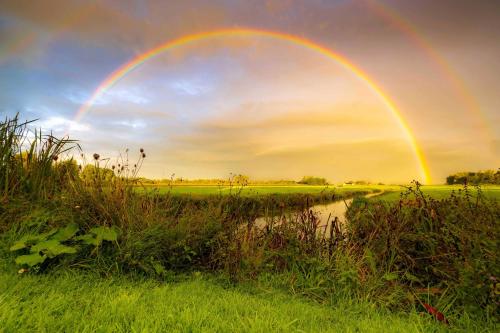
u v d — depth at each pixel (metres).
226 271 4.48
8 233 4.24
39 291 3.17
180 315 2.90
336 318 3.30
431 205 4.92
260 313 3.09
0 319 2.43
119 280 3.78
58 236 3.99
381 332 2.93
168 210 5.11
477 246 3.65
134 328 2.54
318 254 4.66
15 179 5.08
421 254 4.44
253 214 5.57
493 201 4.69
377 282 4.05
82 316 2.70
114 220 4.46
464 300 3.47
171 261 4.38
